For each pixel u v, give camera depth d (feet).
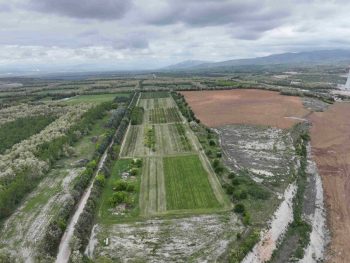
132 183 226.38
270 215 181.68
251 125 381.60
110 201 196.75
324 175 252.01
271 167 251.80
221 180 224.74
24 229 177.17
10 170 234.38
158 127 380.58
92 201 193.16
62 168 260.62
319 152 300.40
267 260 153.89
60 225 168.86
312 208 203.51
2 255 147.84
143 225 176.55
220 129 367.25
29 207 200.75
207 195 205.98
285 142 315.58
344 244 171.53
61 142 297.33
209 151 278.67
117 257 152.25
